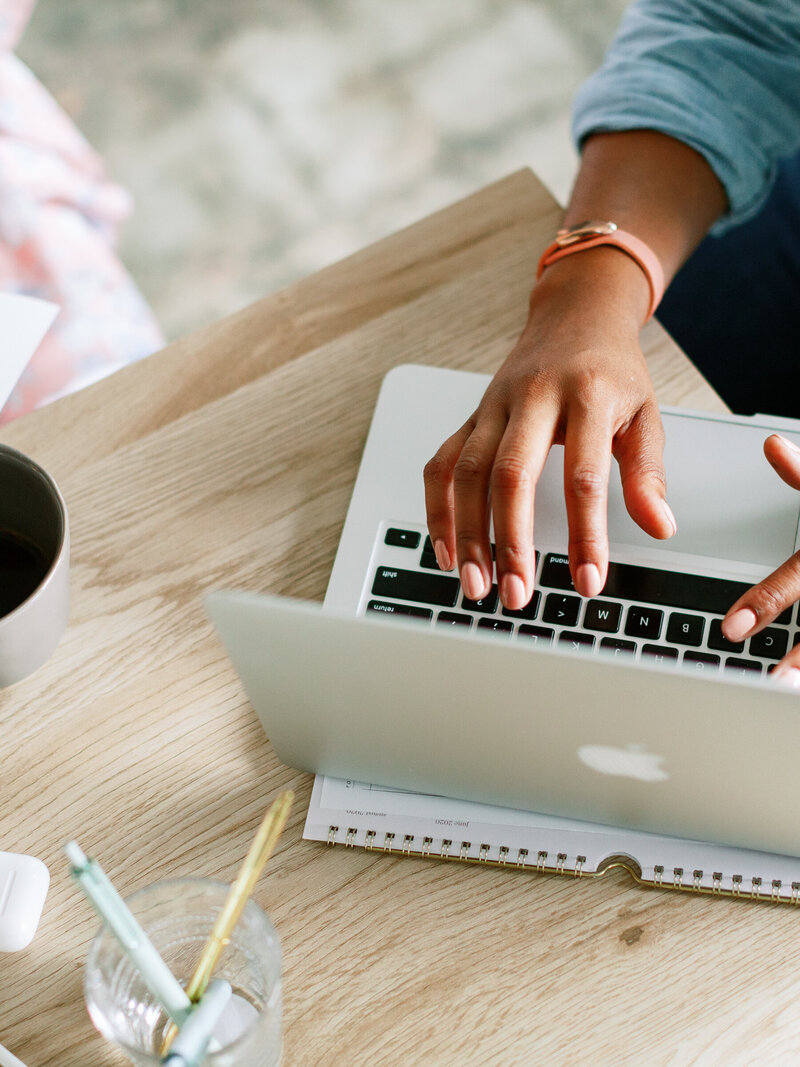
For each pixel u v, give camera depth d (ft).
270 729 1.78
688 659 1.96
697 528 2.11
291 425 2.39
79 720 2.02
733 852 1.88
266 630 1.38
